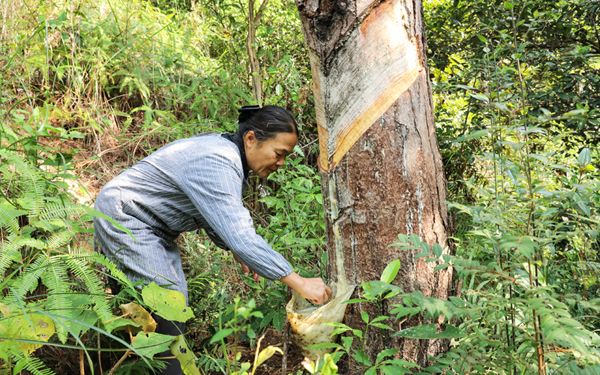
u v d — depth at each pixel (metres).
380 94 1.45
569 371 1.15
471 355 1.22
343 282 1.59
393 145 1.45
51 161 1.83
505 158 1.45
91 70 3.24
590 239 1.58
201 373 1.76
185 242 2.60
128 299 1.50
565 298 1.09
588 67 2.92
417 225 1.48
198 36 4.29
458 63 3.26
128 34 3.54
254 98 3.40
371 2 1.41
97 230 1.73
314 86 1.59
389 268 1.28
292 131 1.77
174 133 3.32
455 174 3.04
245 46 3.99
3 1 3.04
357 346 1.54
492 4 2.98
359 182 1.49
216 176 1.60
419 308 1.13
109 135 3.19
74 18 3.34
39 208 1.32
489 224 1.50
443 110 3.39
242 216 1.58
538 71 2.97
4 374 1.13
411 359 1.49
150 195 1.69
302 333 1.54
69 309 1.18
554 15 2.88
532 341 1.13
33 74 3.10
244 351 2.10
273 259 1.55
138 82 3.33
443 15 3.37
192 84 3.69
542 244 1.22
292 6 4.29
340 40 1.46
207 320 2.20
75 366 1.85
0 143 1.63
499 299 1.17
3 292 1.45
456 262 1.17
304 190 2.35
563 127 2.44
